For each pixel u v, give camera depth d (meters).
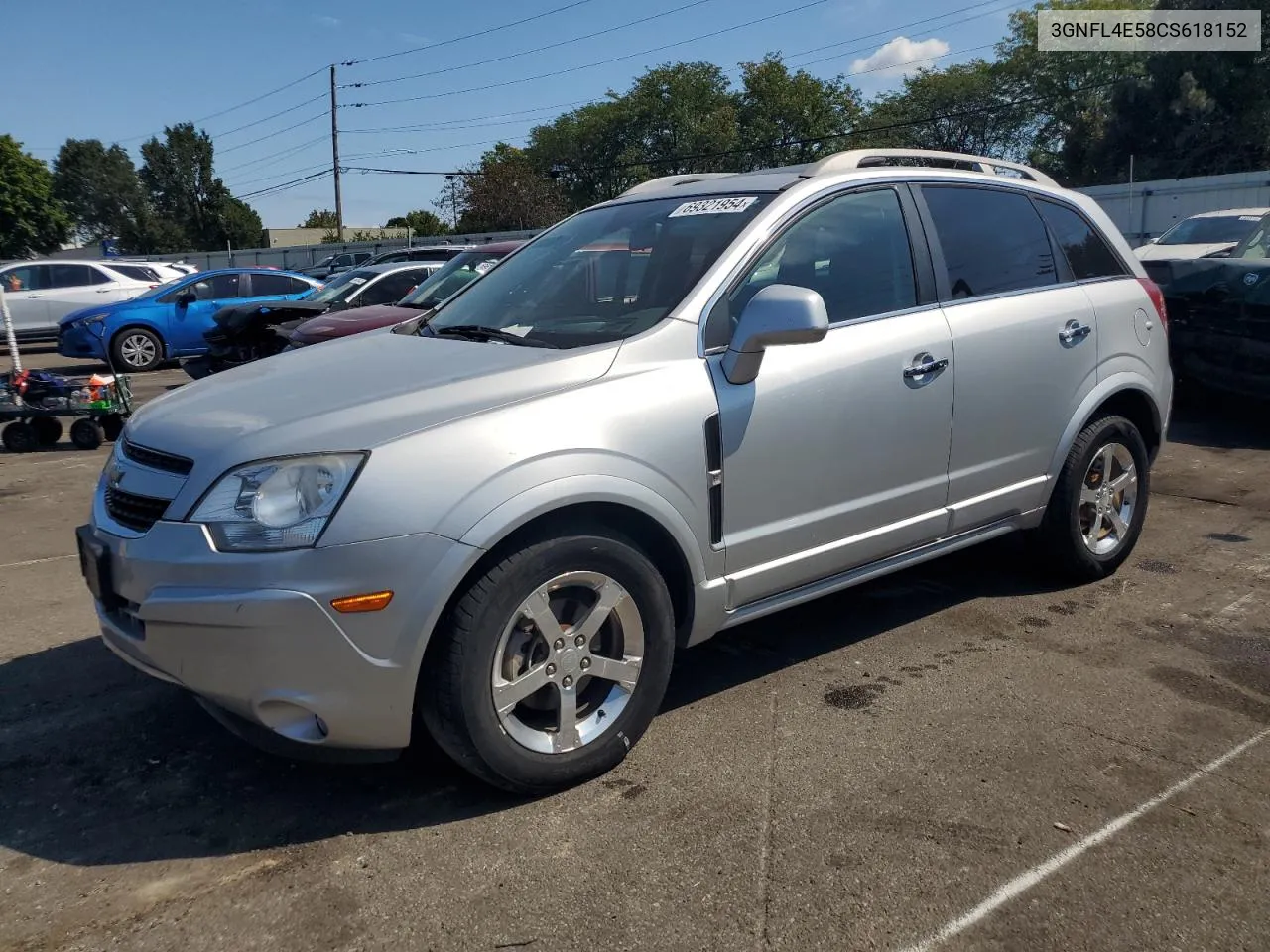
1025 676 3.90
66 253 56.22
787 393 3.49
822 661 4.08
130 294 18.75
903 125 49.81
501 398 3.04
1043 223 4.61
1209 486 6.61
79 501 7.19
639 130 61.62
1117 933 2.49
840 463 3.68
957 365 4.01
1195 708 3.62
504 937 2.50
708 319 3.45
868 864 2.76
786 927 2.52
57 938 2.53
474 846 2.88
